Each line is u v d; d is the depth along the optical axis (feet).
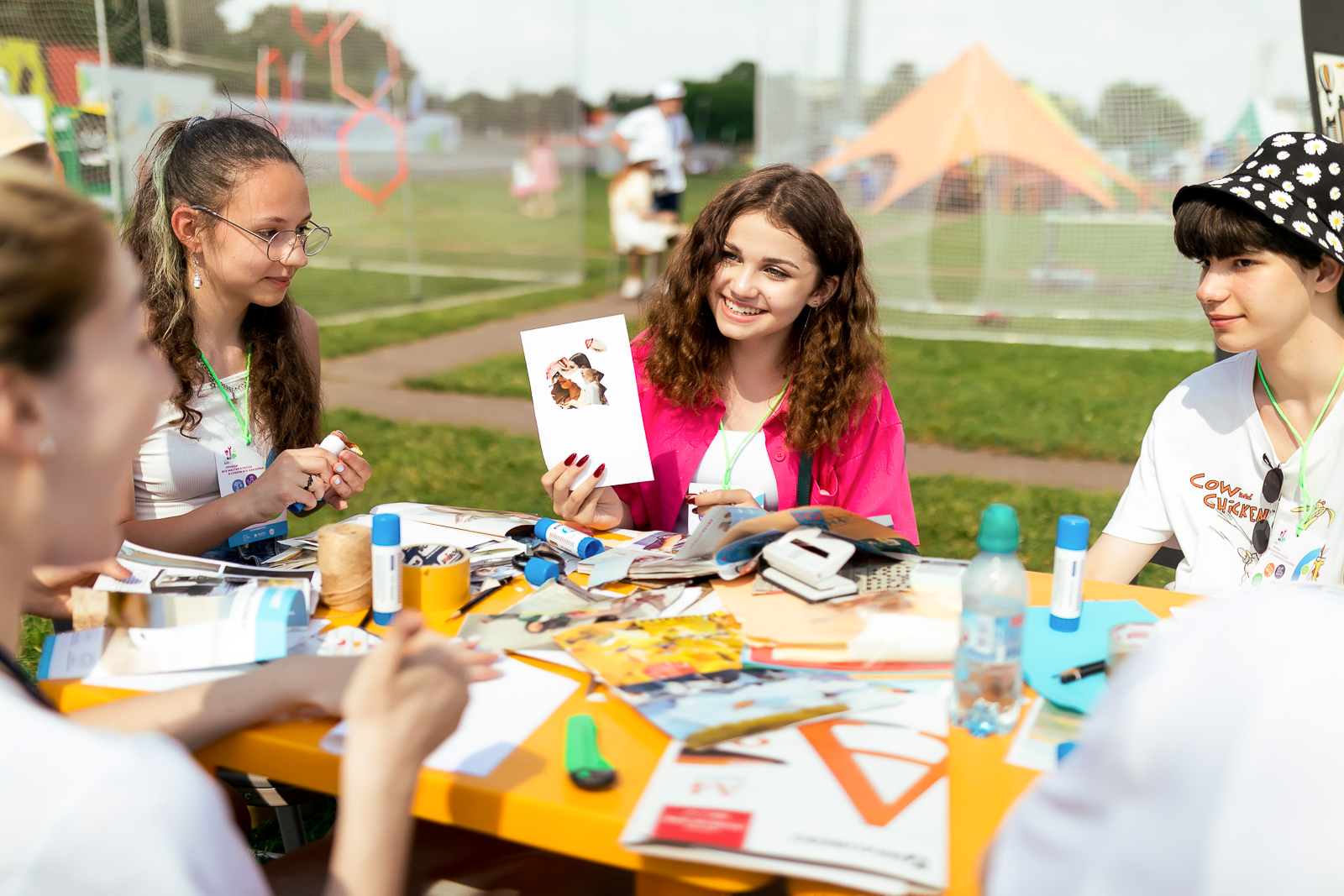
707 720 4.15
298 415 7.92
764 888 3.74
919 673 4.70
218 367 7.58
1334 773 1.90
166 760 2.48
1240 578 7.00
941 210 33.60
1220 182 6.41
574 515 7.07
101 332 2.74
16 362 2.58
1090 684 4.65
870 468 8.14
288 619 5.00
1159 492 7.35
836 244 7.54
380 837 3.25
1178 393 7.35
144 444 7.31
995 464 20.08
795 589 5.51
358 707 3.34
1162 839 2.02
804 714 4.23
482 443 20.57
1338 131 10.07
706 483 8.13
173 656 4.72
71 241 2.67
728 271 7.56
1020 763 4.00
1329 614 2.08
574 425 7.09
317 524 15.74
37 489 2.70
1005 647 4.18
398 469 18.65
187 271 7.36
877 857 3.28
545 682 4.67
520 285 43.45
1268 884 1.91
